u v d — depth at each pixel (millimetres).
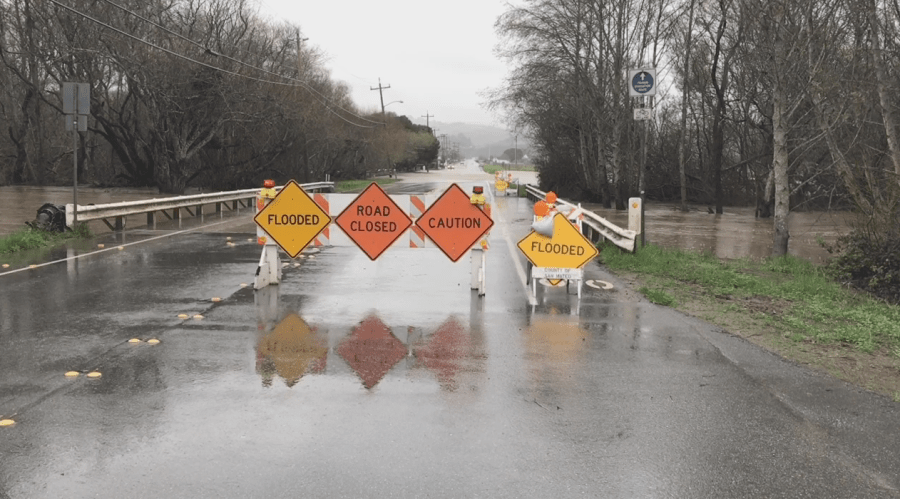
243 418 5160
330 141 55781
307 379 6117
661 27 31922
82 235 16672
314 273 12039
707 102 37094
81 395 5594
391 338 7625
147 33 39062
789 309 9656
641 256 13828
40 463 4352
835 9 14203
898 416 5449
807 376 6473
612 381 6219
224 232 18906
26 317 8383
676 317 8961
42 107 54500
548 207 10391
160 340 7367
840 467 4496
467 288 10812
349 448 4645
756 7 15406
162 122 41406
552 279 10266
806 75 16484
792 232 24359
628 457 4590
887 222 12227
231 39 42250
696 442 4855
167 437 4785
